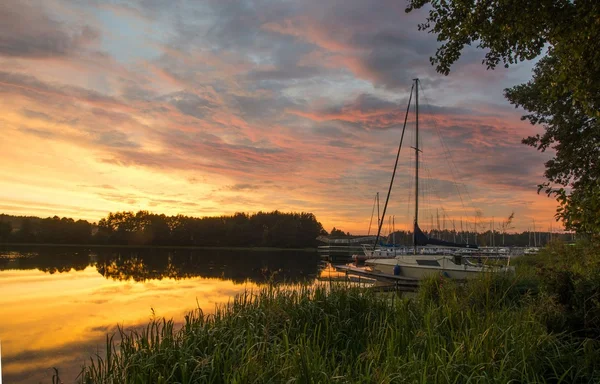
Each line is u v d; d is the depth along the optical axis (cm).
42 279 2330
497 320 491
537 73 1325
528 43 607
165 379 418
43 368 710
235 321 581
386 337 477
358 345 518
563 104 1149
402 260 2156
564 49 565
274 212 10669
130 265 3769
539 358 402
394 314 589
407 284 1956
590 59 528
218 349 438
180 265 3909
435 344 432
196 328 558
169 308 1326
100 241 8544
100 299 1548
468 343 416
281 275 2761
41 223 7238
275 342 461
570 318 472
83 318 1163
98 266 3538
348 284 734
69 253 5766
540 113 1348
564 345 425
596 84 534
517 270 866
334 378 368
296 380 368
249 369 383
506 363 377
